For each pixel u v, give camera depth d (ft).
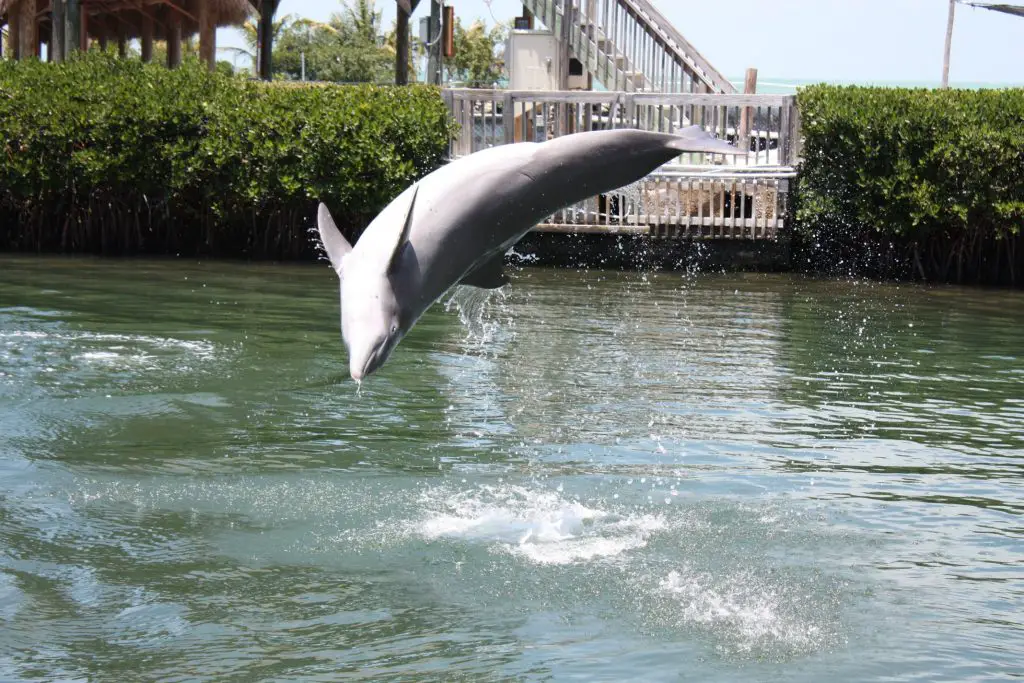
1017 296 63.21
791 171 70.54
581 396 35.99
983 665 18.22
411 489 26.55
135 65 74.38
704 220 71.00
